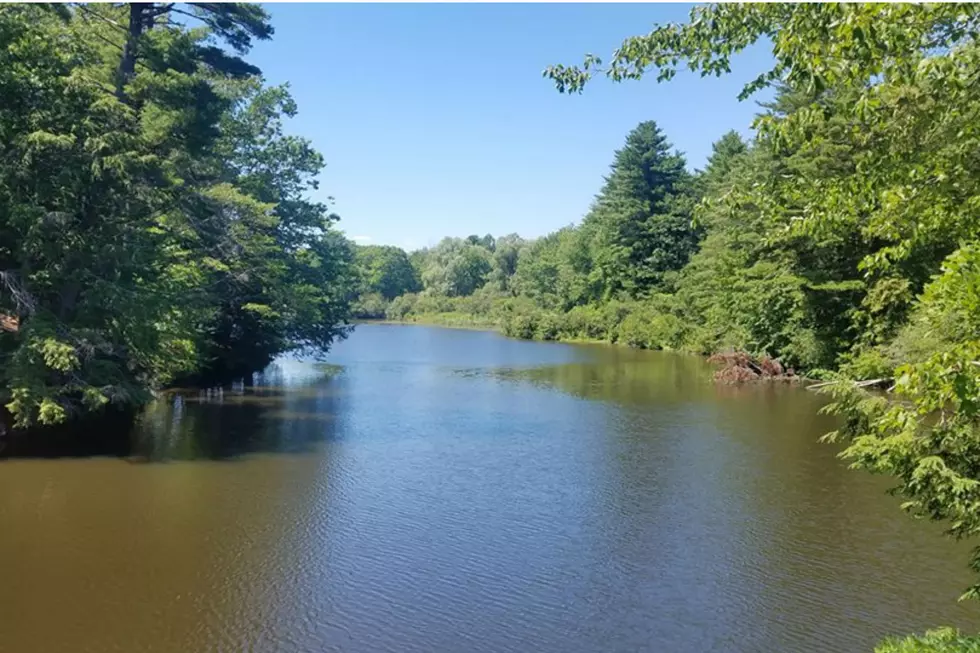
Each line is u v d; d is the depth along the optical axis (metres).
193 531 11.92
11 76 15.66
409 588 9.95
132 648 8.21
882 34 4.39
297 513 12.94
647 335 52.91
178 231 22.66
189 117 20.45
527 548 11.45
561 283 70.69
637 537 11.98
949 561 10.98
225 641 8.43
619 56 5.97
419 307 99.38
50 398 15.41
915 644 5.59
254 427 20.50
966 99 5.19
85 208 17.12
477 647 8.40
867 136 5.91
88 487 14.15
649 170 63.44
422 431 20.38
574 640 8.59
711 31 5.47
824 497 14.18
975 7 4.39
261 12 23.16
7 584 9.75
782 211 6.59
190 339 24.20
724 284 39.75
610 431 20.50
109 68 20.97
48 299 17.84
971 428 6.66
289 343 34.81
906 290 26.11
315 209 36.03
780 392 28.67
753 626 8.95
